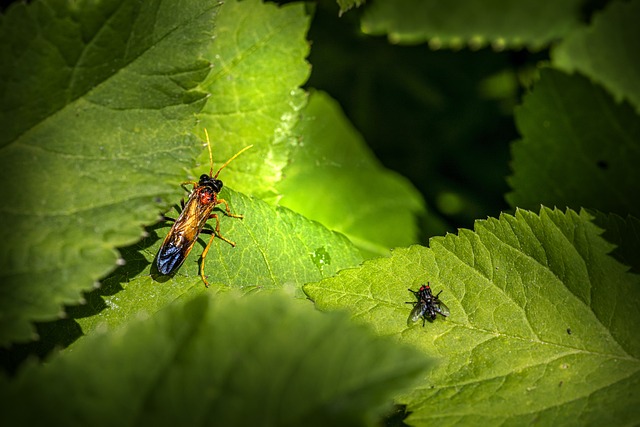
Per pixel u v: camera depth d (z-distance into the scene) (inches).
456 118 14.0
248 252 10.7
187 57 9.9
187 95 9.9
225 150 11.2
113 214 9.7
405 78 13.9
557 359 10.3
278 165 11.3
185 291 10.4
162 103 9.9
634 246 10.6
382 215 12.4
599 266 10.5
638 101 13.3
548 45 13.7
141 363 9.1
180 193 9.8
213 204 10.7
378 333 10.4
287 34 11.5
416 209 12.6
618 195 12.2
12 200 9.6
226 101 11.3
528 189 12.3
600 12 13.5
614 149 12.3
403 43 13.8
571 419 10.1
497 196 13.7
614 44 13.5
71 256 9.5
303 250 10.9
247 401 9.0
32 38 9.6
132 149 9.8
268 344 9.0
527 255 10.6
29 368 9.0
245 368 9.0
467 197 13.6
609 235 10.6
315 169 12.4
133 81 9.9
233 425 8.9
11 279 9.4
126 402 9.0
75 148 9.7
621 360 10.3
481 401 10.2
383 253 12.1
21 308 9.4
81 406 9.0
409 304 10.5
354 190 12.4
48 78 9.7
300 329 9.0
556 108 12.5
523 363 10.3
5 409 9.0
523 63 14.1
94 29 9.7
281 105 11.4
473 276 10.5
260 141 11.3
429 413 10.1
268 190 11.3
